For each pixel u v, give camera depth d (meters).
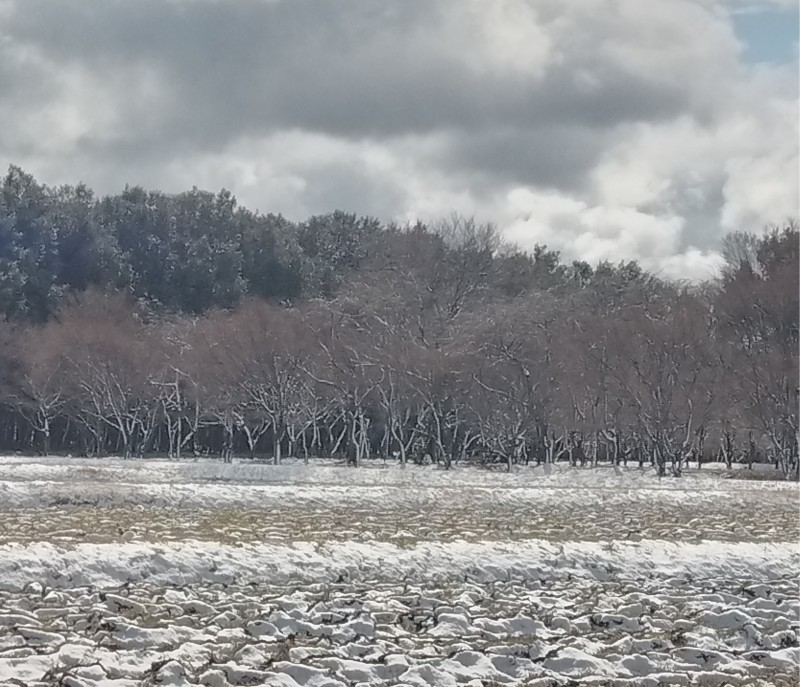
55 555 16.17
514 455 73.12
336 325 73.31
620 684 12.26
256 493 31.05
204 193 124.44
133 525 22.34
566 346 70.00
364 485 38.53
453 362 70.31
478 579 17.39
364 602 14.98
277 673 11.58
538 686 11.95
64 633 12.53
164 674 11.16
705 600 16.52
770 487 42.53
